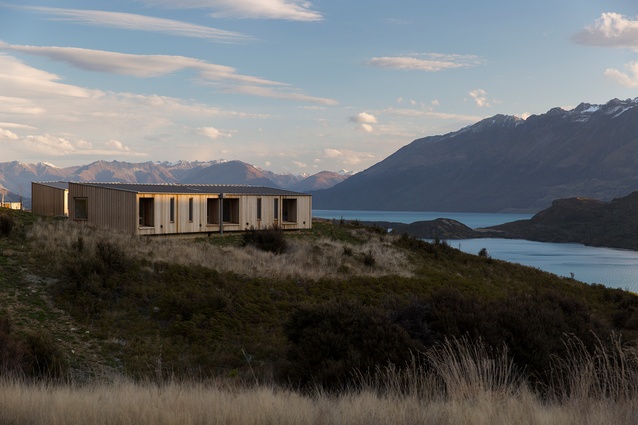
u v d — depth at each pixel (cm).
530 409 615
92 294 1981
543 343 1254
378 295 2597
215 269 2489
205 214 3791
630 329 2808
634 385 683
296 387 1213
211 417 595
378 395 881
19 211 3606
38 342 1323
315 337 1291
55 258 2239
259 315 2052
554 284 4125
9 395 711
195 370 1545
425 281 3083
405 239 4528
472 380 733
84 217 3781
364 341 1235
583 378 707
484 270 4072
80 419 587
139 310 1950
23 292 1916
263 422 584
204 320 1916
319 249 3547
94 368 1447
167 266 2356
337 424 581
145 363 1545
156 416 593
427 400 712
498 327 1374
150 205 3528
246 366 1590
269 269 2647
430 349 1157
